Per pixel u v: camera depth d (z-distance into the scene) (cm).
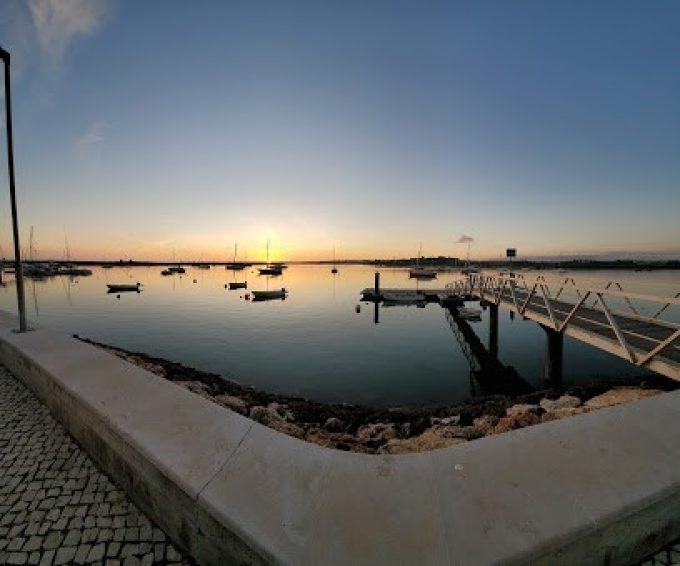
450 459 231
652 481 210
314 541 174
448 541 171
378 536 176
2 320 770
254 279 8794
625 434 257
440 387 1377
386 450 621
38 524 264
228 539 194
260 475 221
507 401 1015
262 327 2648
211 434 269
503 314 3259
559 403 891
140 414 304
